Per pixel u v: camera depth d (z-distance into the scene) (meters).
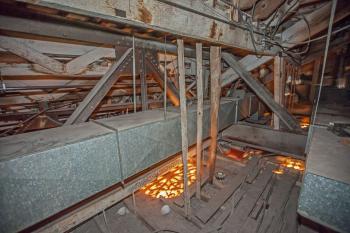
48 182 1.09
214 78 2.27
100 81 1.72
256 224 2.08
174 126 1.87
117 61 1.84
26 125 2.44
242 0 2.01
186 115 1.90
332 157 0.87
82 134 1.33
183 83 1.82
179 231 2.04
